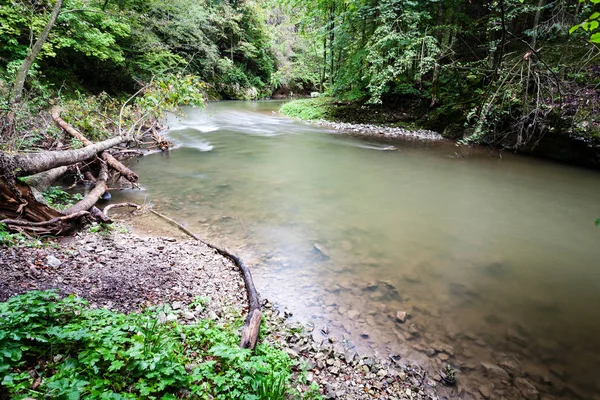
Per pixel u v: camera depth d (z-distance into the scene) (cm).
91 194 593
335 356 304
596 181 941
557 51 1146
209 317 319
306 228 576
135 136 1096
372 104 1817
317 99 2238
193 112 2072
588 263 503
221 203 674
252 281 387
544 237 590
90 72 1473
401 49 1595
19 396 164
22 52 992
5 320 201
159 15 2088
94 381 187
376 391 271
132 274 370
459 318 368
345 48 1998
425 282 434
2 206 402
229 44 3269
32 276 310
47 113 901
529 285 440
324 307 371
